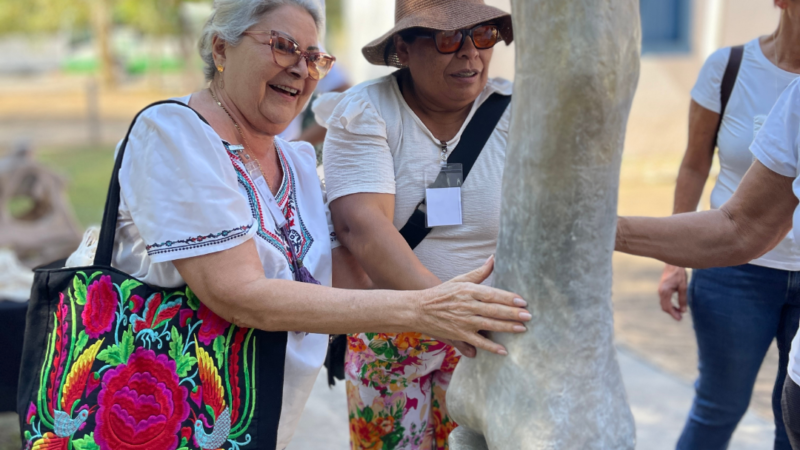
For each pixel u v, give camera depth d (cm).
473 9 180
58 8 2909
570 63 112
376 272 179
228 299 142
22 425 145
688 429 247
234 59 154
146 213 141
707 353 237
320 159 240
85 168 1219
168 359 144
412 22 177
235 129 159
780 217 161
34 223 680
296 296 142
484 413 135
